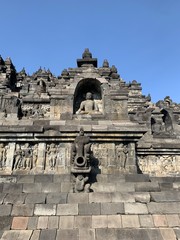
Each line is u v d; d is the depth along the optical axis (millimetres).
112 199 9195
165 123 26172
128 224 8039
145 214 8492
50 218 8242
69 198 9203
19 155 12945
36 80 31562
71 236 7484
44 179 10984
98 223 8047
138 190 10305
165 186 10625
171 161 17109
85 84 15805
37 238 7410
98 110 15383
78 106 15672
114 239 7430
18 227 7891
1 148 13047
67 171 12570
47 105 19516
